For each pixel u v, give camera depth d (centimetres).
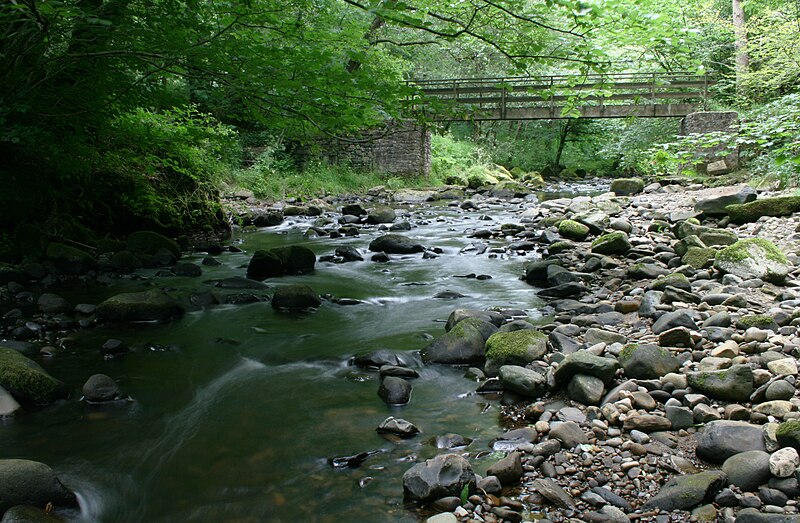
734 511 264
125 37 593
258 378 446
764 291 585
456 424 367
